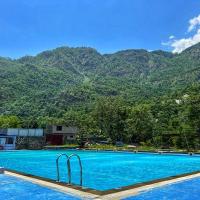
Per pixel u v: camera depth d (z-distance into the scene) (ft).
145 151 124.36
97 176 61.05
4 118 301.84
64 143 180.86
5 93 617.21
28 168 75.82
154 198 32.99
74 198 32.04
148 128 189.98
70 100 566.77
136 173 65.62
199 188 38.27
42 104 551.18
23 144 148.25
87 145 168.04
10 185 39.19
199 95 152.56
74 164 83.20
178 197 33.88
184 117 165.99
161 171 69.10
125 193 33.96
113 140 209.36
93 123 225.76
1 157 107.55
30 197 33.40
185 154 110.83
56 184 38.96
